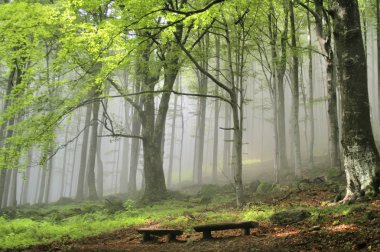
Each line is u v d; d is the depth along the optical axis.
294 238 7.04
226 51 20.27
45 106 13.62
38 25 12.80
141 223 13.20
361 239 6.02
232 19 16.89
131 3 10.25
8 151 13.14
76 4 11.46
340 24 10.71
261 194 17.23
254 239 7.69
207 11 11.52
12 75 21.00
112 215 16.45
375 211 7.52
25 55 14.31
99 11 14.26
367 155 10.05
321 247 6.03
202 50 18.78
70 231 12.26
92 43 11.14
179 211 15.24
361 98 10.33
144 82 21.45
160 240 9.31
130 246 8.62
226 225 8.31
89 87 12.70
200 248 7.52
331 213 8.86
